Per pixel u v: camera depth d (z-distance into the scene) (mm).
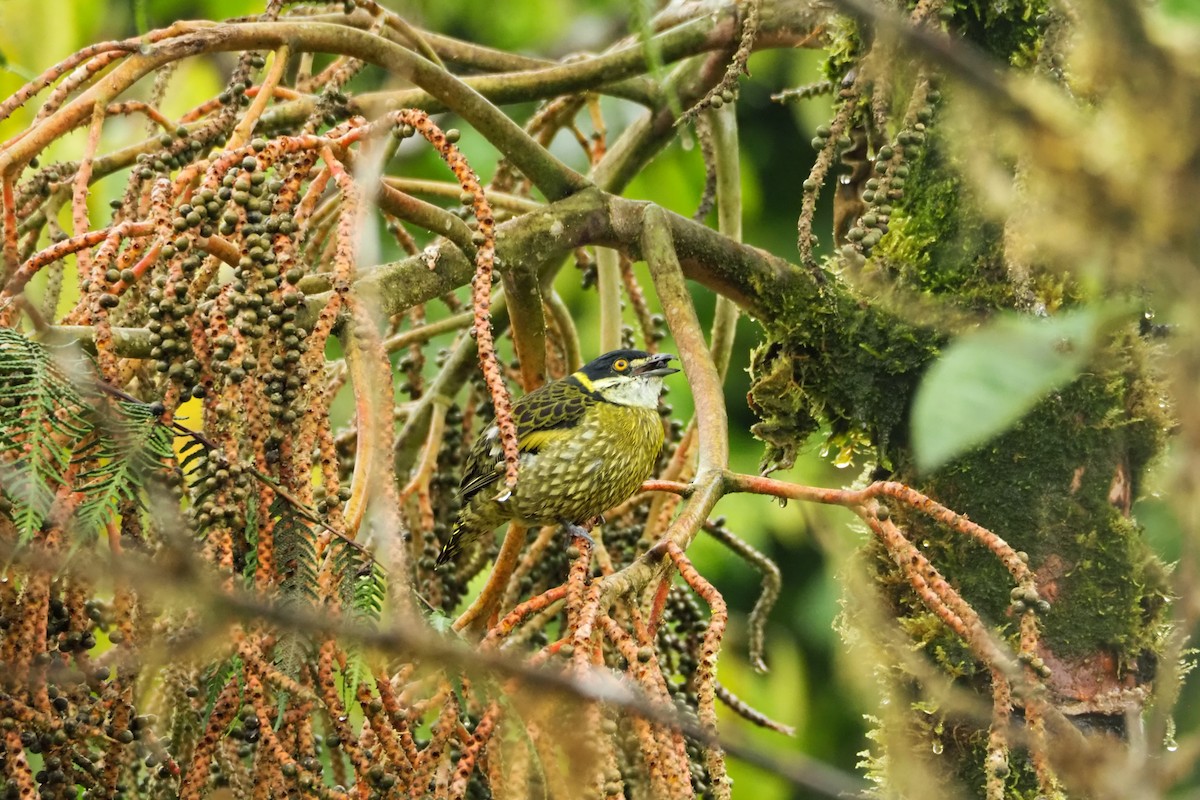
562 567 8641
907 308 7102
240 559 5156
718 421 6555
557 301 9344
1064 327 2541
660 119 9281
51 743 4492
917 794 6398
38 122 6633
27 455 4422
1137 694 6570
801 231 6316
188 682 5621
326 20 8750
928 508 5301
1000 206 2789
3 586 4578
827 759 13945
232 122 7445
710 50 8609
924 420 2387
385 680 4598
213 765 5969
